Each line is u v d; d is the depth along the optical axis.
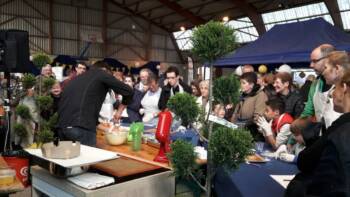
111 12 15.38
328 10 9.92
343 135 0.99
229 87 1.14
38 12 13.55
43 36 13.72
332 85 1.64
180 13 14.20
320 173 1.03
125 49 15.88
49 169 1.36
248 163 1.61
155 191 1.41
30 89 2.83
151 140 2.03
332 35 4.48
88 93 2.02
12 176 1.43
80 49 14.61
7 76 3.02
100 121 2.68
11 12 12.97
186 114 1.16
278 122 2.08
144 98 3.17
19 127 2.86
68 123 1.98
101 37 15.09
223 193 1.39
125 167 1.42
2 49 2.84
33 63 2.65
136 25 16.06
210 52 1.09
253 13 12.09
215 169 1.13
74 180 1.29
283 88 2.93
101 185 1.26
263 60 4.91
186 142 1.13
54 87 2.47
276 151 1.92
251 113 2.70
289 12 11.27
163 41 16.92
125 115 3.12
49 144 1.31
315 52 1.94
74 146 1.28
